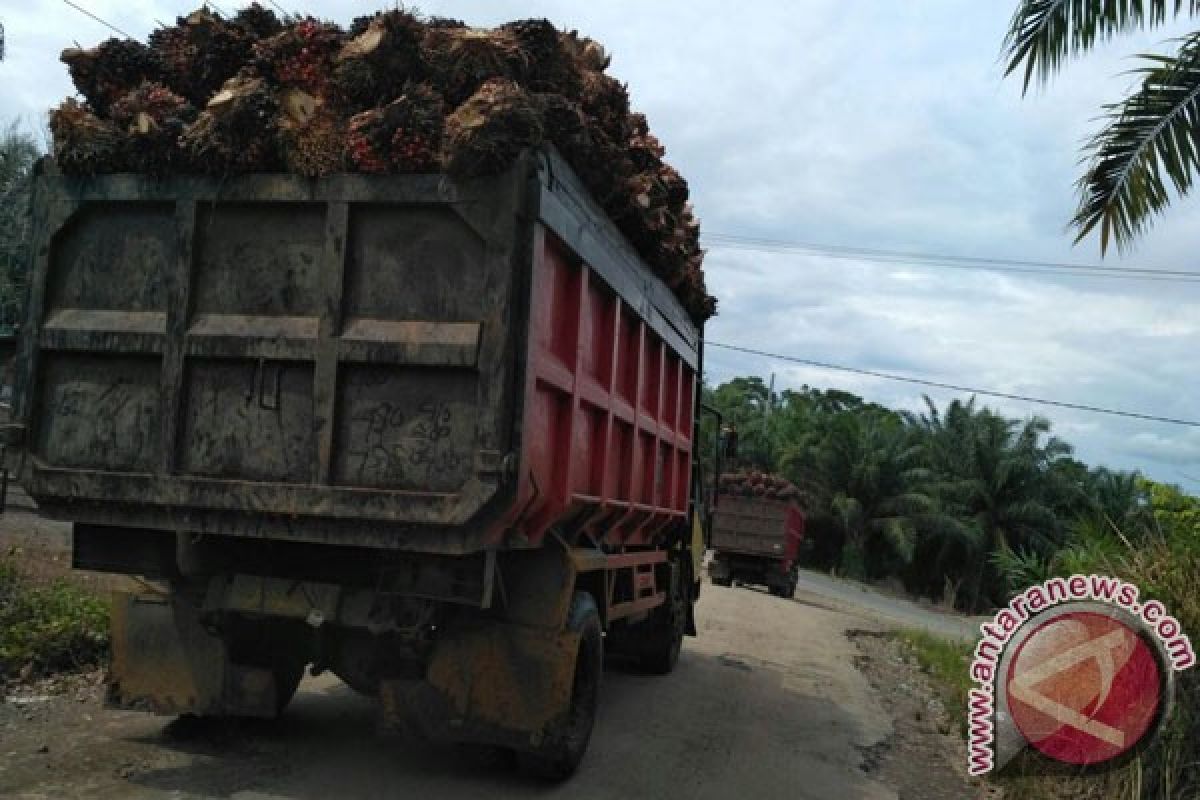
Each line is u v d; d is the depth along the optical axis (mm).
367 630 5508
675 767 6715
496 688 5594
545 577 5762
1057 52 6840
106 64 5605
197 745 6031
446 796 5551
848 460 44438
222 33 5520
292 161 5133
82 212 5488
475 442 4918
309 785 5496
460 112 4914
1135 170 6801
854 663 13211
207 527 5238
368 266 5133
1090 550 7684
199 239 5336
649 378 8258
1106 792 6008
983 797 6891
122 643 5895
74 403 5449
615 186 6160
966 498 42094
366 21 5484
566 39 6004
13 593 7898
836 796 6512
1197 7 6574
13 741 5750
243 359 5207
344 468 5082
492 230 4953
